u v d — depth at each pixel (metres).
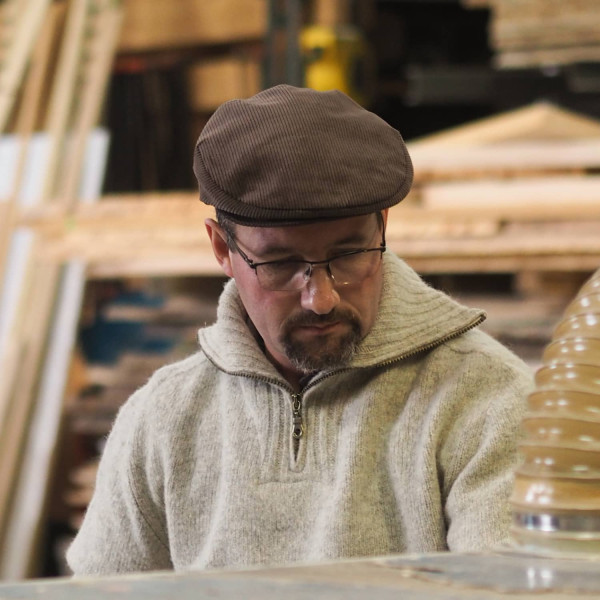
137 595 1.00
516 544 1.20
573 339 1.18
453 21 7.85
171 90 6.87
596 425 1.14
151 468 2.08
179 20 6.77
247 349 1.99
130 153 6.81
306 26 6.52
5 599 1.02
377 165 1.70
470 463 1.83
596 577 1.02
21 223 4.89
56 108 5.60
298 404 1.96
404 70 7.81
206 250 4.57
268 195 1.66
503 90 5.54
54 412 4.87
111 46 6.01
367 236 1.75
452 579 1.03
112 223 4.76
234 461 1.98
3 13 5.98
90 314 5.49
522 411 1.84
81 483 4.95
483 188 4.58
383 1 7.76
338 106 1.75
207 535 2.01
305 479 1.93
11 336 4.83
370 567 1.11
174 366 2.18
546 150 4.74
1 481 4.61
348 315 1.79
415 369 1.94
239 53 6.82
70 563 2.20
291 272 1.75
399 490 1.88
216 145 1.74
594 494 1.13
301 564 1.16
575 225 4.30
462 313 1.94
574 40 5.36
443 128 7.96
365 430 1.90
